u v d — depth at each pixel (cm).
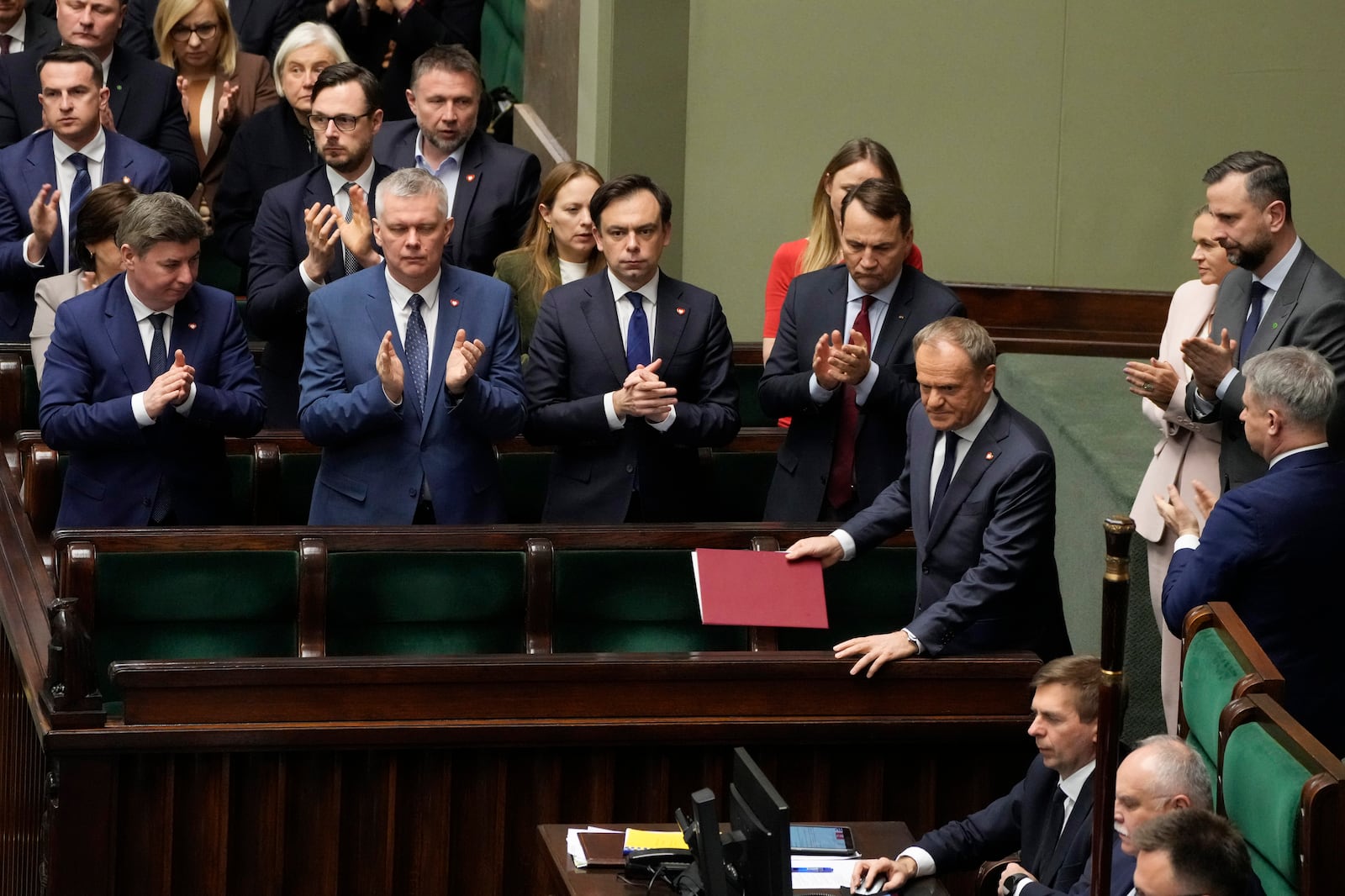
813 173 3450
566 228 2373
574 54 3538
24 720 2042
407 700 1825
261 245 2422
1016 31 3394
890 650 1867
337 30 3506
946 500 1870
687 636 2062
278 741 1788
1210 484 2000
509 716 1847
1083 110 3412
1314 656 1656
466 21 3603
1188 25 3378
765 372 2173
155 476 2088
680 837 1584
